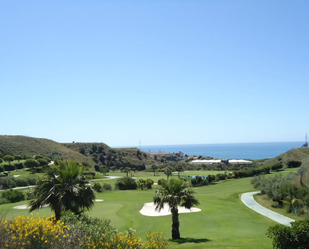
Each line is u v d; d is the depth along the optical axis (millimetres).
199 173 108188
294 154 116188
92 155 151375
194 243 18703
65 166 17125
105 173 112375
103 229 9375
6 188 65312
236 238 20703
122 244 8953
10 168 89562
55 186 16188
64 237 7598
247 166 122312
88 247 7770
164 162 177125
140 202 41250
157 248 11320
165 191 22531
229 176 84625
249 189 61594
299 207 34281
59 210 16297
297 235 11453
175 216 22062
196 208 36875
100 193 58094
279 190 37938
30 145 123500
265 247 16562
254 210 37469
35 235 6980
